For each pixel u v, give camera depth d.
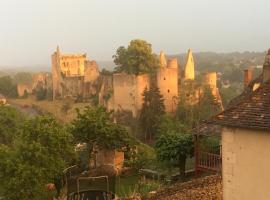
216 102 69.06
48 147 26.44
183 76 75.81
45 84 111.50
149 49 75.94
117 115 67.88
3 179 24.81
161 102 65.00
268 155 12.72
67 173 26.09
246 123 13.00
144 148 43.34
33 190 24.44
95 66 89.25
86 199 17.73
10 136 45.12
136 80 65.69
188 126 61.97
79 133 33.09
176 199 18.58
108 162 34.22
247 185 13.34
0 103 50.44
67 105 84.56
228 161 13.78
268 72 25.23
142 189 24.11
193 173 29.84
